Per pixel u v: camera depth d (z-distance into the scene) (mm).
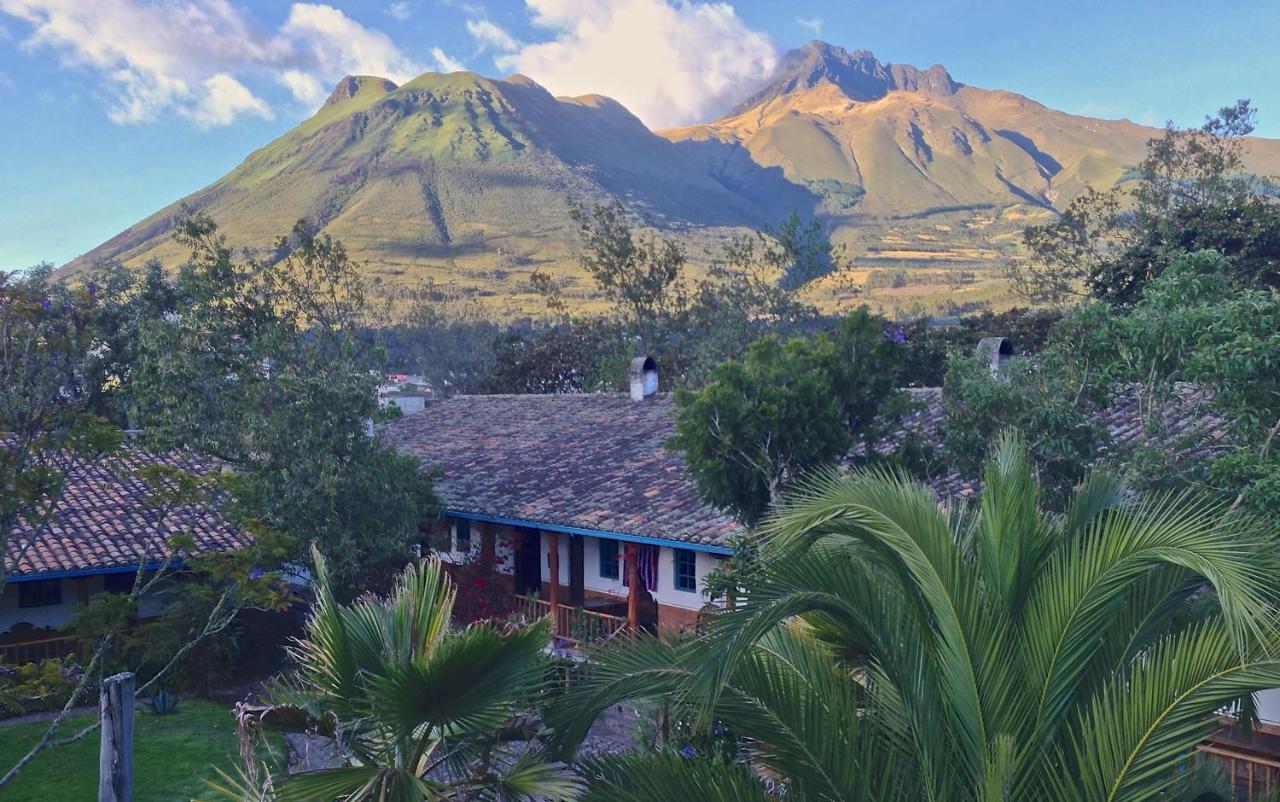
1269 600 5012
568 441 25172
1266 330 8953
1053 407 10492
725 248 52219
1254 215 27781
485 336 83375
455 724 6652
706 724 5316
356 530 18547
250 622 21828
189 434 19547
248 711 7297
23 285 11695
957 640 5527
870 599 5902
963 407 11836
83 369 15188
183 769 14172
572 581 22391
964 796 5477
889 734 5957
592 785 6309
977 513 6777
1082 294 39531
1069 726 5492
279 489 18500
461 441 27531
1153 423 10453
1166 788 5680
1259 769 10734
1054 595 5504
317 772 6457
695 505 18156
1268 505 8047
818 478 6312
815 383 12133
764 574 5844
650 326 51781
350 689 6859
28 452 11773
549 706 6664
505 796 6570
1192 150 34594
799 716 5777
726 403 12289
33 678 11164
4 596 19062
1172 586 5797
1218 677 4941
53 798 13125
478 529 23203
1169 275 10695
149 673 17750
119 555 18547
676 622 19406
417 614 7375
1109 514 5688
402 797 6367
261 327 20734
